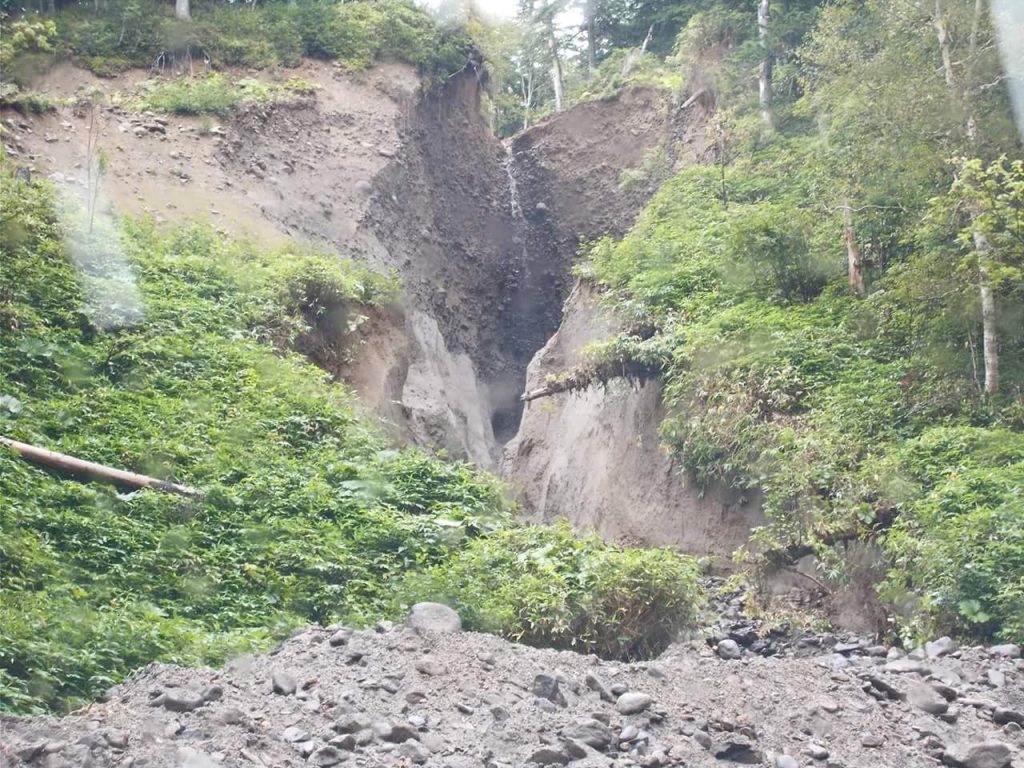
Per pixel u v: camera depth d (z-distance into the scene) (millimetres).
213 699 6441
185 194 26547
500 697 6785
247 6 37438
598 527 21094
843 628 14281
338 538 13352
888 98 17406
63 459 13281
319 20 35281
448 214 36062
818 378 17781
